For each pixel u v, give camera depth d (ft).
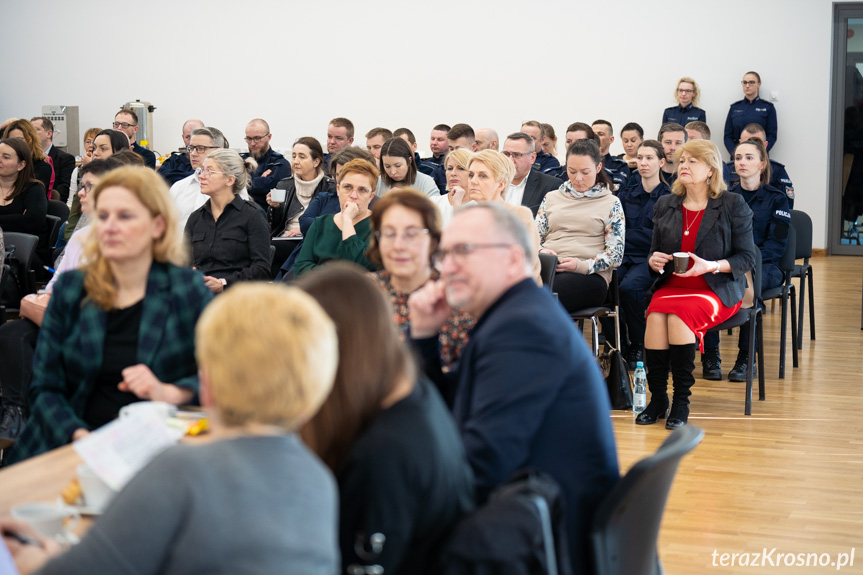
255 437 3.66
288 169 23.26
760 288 14.76
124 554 3.47
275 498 3.55
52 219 18.34
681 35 33.30
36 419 7.13
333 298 4.59
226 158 13.71
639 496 5.44
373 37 36.04
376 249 8.68
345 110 36.63
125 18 38.06
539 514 4.51
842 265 31.07
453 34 35.35
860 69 32.68
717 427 13.47
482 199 12.85
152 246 7.41
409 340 7.11
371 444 4.41
